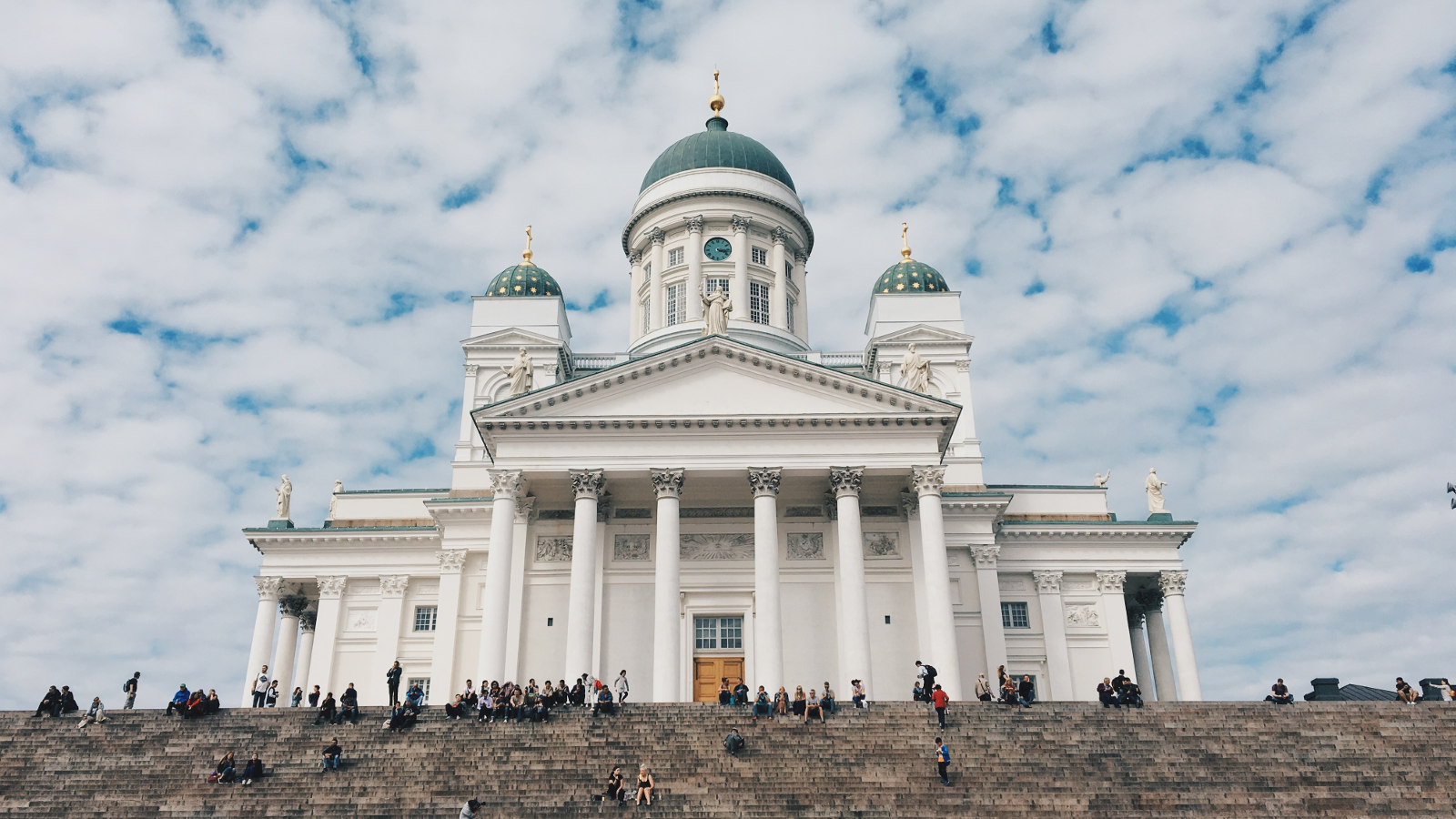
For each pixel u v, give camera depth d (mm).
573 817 30969
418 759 35125
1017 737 36344
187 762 34938
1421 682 55812
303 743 36375
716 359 53500
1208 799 31688
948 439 53844
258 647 64125
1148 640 67250
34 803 32094
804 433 52188
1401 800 31391
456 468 66000
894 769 33969
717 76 89875
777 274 77938
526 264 75188
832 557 54781
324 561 65750
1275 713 37688
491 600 49219
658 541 50375
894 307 71625
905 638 53375
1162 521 64688
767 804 31672
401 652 63594
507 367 69438
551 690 41812
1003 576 63875
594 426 51812
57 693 38844
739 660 53625
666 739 36500
